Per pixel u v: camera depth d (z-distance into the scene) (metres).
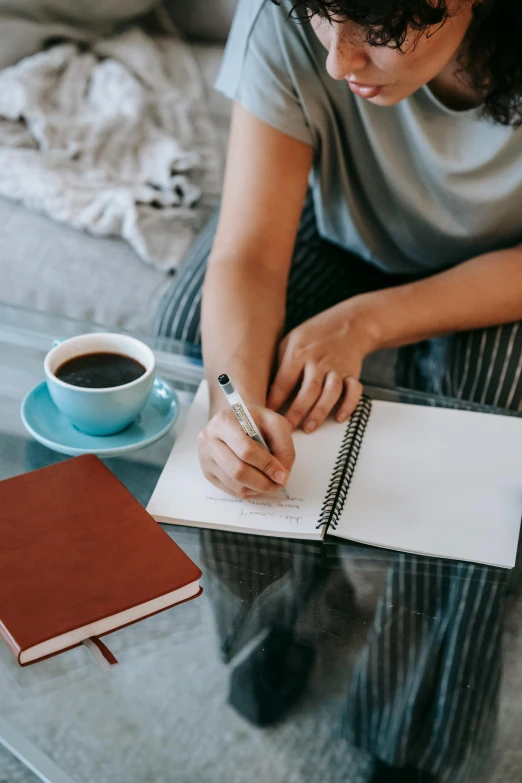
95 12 1.89
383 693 0.65
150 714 0.63
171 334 1.19
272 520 0.78
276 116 1.06
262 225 1.06
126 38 1.94
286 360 0.94
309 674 0.66
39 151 1.72
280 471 0.77
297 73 1.05
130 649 0.67
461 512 0.80
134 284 1.57
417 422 0.91
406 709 0.64
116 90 1.82
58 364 0.86
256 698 0.64
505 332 1.10
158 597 0.68
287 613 0.71
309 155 1.12
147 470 0.84
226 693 0.64
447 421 0.92
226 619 0.70
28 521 0.73
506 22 0.92
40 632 0.63
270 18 1.04
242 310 0.98
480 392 1.10
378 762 0.60
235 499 0.80
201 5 1.99
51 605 0.66
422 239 1.24
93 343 0.89
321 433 0.88
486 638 0.70
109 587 0.68
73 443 0.85
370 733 0.62
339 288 1.30
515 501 0.82
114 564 0.70
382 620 0.71
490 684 0.67
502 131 1.04
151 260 1.58
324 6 0.71
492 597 0.74
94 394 0.81
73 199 1.63
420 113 1.07
